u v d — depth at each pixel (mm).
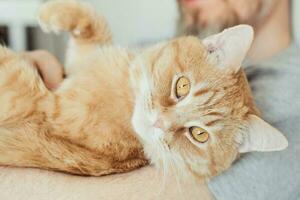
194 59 339
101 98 321
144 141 339
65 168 297
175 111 332
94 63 346
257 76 408
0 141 294
